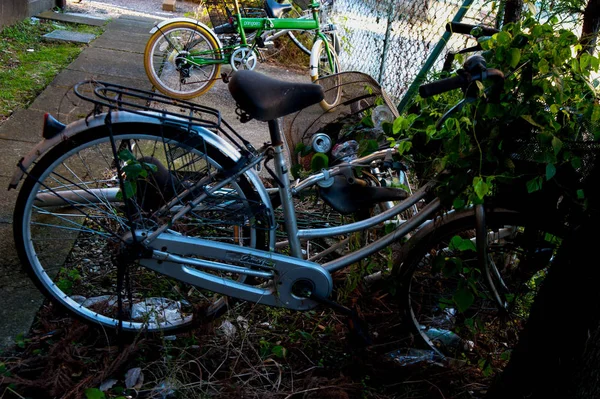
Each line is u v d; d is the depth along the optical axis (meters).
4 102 4.56
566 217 2.22
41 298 2.65
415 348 2.72
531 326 2.04
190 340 2.55
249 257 2.36
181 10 8.92
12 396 2.17
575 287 1.86
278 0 5.87
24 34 6.32
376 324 2.78
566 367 1.91
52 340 2.47
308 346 2.60
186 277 2.37
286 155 2.73
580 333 1.85
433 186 2.35
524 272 2.58
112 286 2.85
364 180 2.61
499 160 2.14
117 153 2.22
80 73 5.47
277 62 6.89
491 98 2.07
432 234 2.46
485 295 2.61
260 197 2.36
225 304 2.58
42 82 5.12
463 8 3.70
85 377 2.28
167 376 2.33
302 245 3.10
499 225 2.40
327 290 2.45
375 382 2.47
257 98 2.09
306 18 5.76
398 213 2.44
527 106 2.05
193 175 2.38
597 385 1.80
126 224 2.36
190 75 5.64
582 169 2.08
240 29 5.45
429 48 4.38
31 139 4.07
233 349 2.49
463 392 2.48
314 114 2.68
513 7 3.20
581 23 3.01
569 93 2.06
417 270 2.78
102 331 2.53
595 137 2.01
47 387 2.18
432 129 2.18
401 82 4.71
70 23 7.18
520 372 2.07
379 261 2.86
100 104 2.04
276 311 2.81
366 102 2.68
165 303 2.73
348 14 6.27
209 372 2.40
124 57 6.14
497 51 2.07
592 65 2.03
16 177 2.22
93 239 3.12
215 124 2.24
